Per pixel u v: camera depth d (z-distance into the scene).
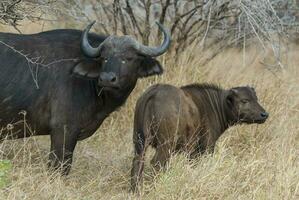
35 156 24.95
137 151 23.50
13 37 23.55
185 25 32.59
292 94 32.19
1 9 26.25
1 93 22.91
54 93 23.33
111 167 24.73
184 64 32.22
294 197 22.14
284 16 35.16
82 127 23.78
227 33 34.75
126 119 29.11
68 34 24.23
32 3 27.69
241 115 25.45
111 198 21.88
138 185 22.59
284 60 39.00
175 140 22.83
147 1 32.66
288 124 29.55
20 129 23.66
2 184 19.94
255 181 22.84
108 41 22.84
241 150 27.22
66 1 32.81
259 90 31.69
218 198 21.75
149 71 23.62
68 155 23.55
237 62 36.75
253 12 29.66
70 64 23.56
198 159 23.78
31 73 23.17
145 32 32.25
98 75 23.28
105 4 33.84
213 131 24.86
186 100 23.80
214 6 32.50
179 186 21.78
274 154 25.55
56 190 21.09
